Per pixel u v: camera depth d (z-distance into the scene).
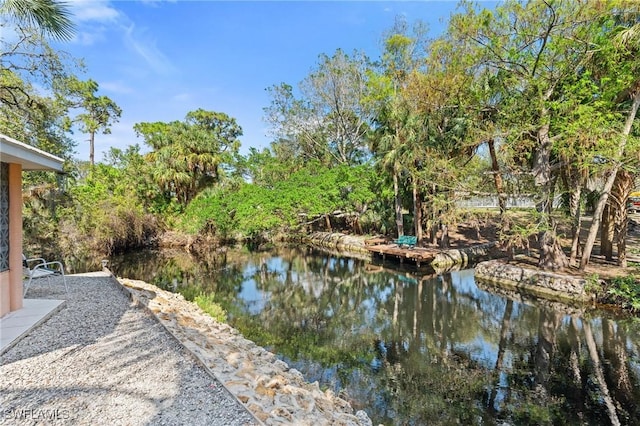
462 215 12.55
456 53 10.72
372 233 19.38
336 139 22.38
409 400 4.39
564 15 8.74
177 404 2.52
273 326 7.11
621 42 7.69
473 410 4.17
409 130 13.66
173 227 18.53
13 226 4.42
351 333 6.84
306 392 3.53
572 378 4.91
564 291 8.48
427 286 10.55
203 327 5.14
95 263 12.96
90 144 21.88
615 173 8.51
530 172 10.07
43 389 2.70
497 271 10.45
